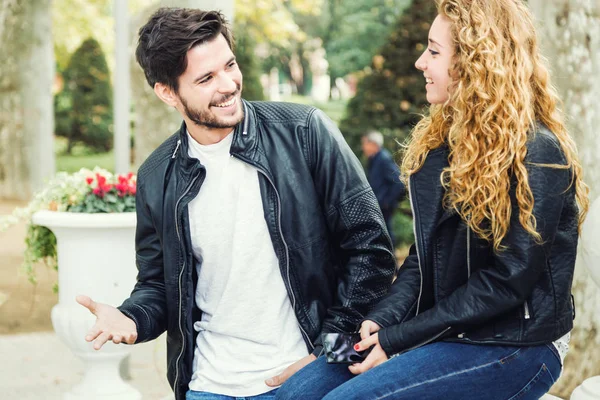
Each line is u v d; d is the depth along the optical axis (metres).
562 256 2.42
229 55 2.76
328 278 2.90
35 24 17.19
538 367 2.40
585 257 2.92
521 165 2.29
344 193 2.85
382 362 2.44
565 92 5.06
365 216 2.85
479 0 2.44
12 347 6.73
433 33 2.52
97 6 24.50
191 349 2.97
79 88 25.08
